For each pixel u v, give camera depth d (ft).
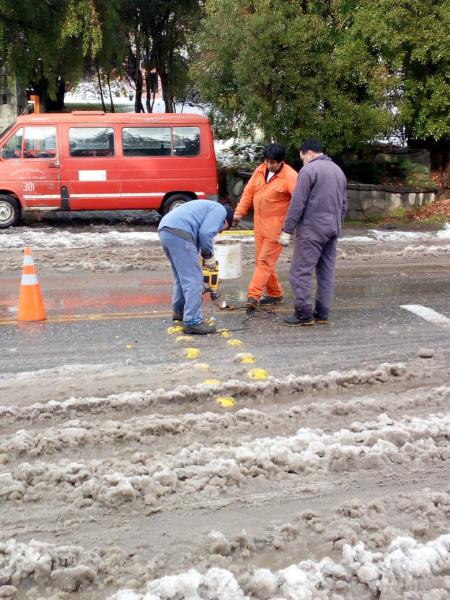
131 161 46.39
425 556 10.73
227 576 10.12
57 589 10.14
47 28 55.52
